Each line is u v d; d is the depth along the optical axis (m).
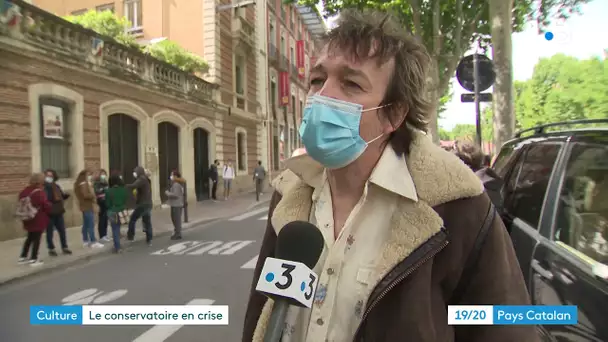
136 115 13.23
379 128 1.19
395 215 1.12
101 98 11.70
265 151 24.55
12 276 6.24
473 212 1.09
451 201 1.09
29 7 9.19
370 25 1.21
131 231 9.16
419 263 1.04
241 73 21.84
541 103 38.88
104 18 14.20
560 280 2.09
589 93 33.66
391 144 1.21
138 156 13.59
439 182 1.09
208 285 5.68
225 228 10.98
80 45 10.87
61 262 7.14
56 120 10.34
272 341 0.97
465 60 6.34
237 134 21.28
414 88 1.21
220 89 18.70
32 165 9.47
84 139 11.05
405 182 1.11
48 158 10.12
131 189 8.87
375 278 1.06
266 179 24.56
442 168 1.11
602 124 2.73
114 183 8.50
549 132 3.12
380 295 1.04
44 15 9.58
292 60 32.25
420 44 1.26
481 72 6.16
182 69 15.71
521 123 42.81
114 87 12.23
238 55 21.48
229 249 8.17
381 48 1.17
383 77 1.18
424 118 1.24
